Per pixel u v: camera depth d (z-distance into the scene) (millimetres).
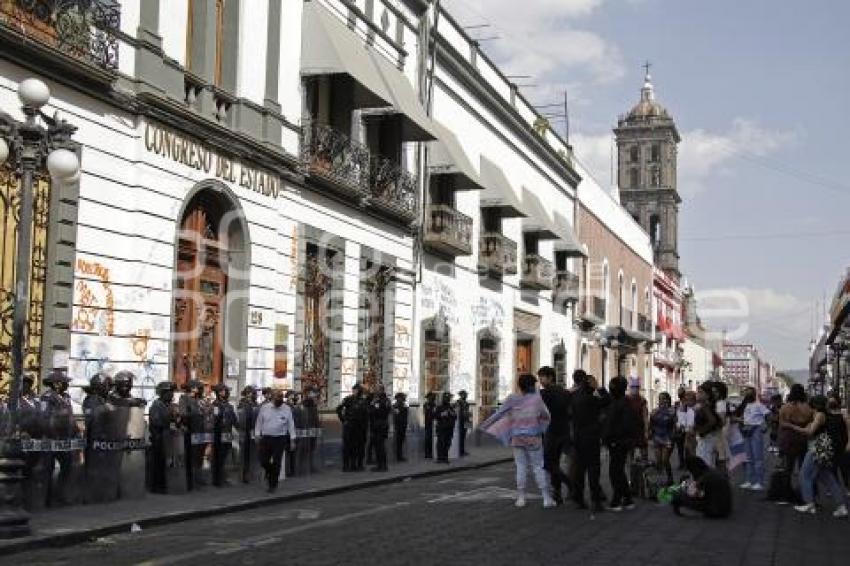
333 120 23719
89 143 14797
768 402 27156
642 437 16328
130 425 14148
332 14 22641
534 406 14828
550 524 12734
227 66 18859
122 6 15586
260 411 16250
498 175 34750
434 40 28906
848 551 11078
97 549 10469
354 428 21047
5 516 10430
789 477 16078
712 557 10391
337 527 12281
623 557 10234
